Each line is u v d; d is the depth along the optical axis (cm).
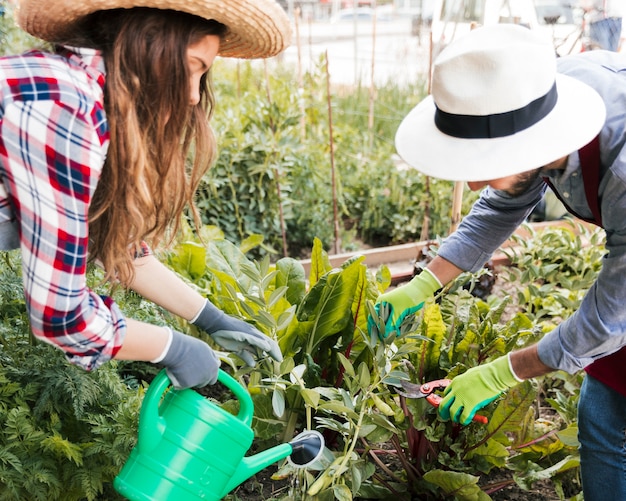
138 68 112
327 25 1130
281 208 371
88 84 110
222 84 569
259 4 117
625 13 429
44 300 111
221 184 370
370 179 442
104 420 166
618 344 149
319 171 427
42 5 114
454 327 213
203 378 133
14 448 158
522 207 183
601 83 147
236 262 231
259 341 150
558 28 477
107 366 182
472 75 133
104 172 117
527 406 186
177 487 133
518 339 212
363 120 566
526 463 201
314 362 214
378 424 182
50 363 171
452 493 189
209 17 113
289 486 190
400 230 416
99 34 114
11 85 105
